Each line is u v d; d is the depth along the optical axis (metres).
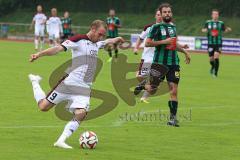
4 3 176.12
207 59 97.06
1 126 30.36
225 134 30.84
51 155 23.95
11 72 59.38
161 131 30.92
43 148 25.27
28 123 31.48
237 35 134.75
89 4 164.88
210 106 41.50
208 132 31.25
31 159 23.14
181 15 150.25
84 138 25.61
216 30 66.06
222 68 79.38
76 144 26.55
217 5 144.62
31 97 41.75
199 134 30.55
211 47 66.06
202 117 36.50
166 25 33.06
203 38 119.94
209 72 71.12
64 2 169.88
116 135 29.30
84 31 148.50
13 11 176.62
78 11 166.75
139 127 31.89
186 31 143.62
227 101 44.50
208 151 26.28
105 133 29.75
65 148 25.41
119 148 26.12
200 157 24.92
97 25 26.08
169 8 33.09
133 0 158.50
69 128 25.64
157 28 32.91
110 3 161.75
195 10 148.50
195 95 47.56
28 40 145.88
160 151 25.84
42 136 28.02
